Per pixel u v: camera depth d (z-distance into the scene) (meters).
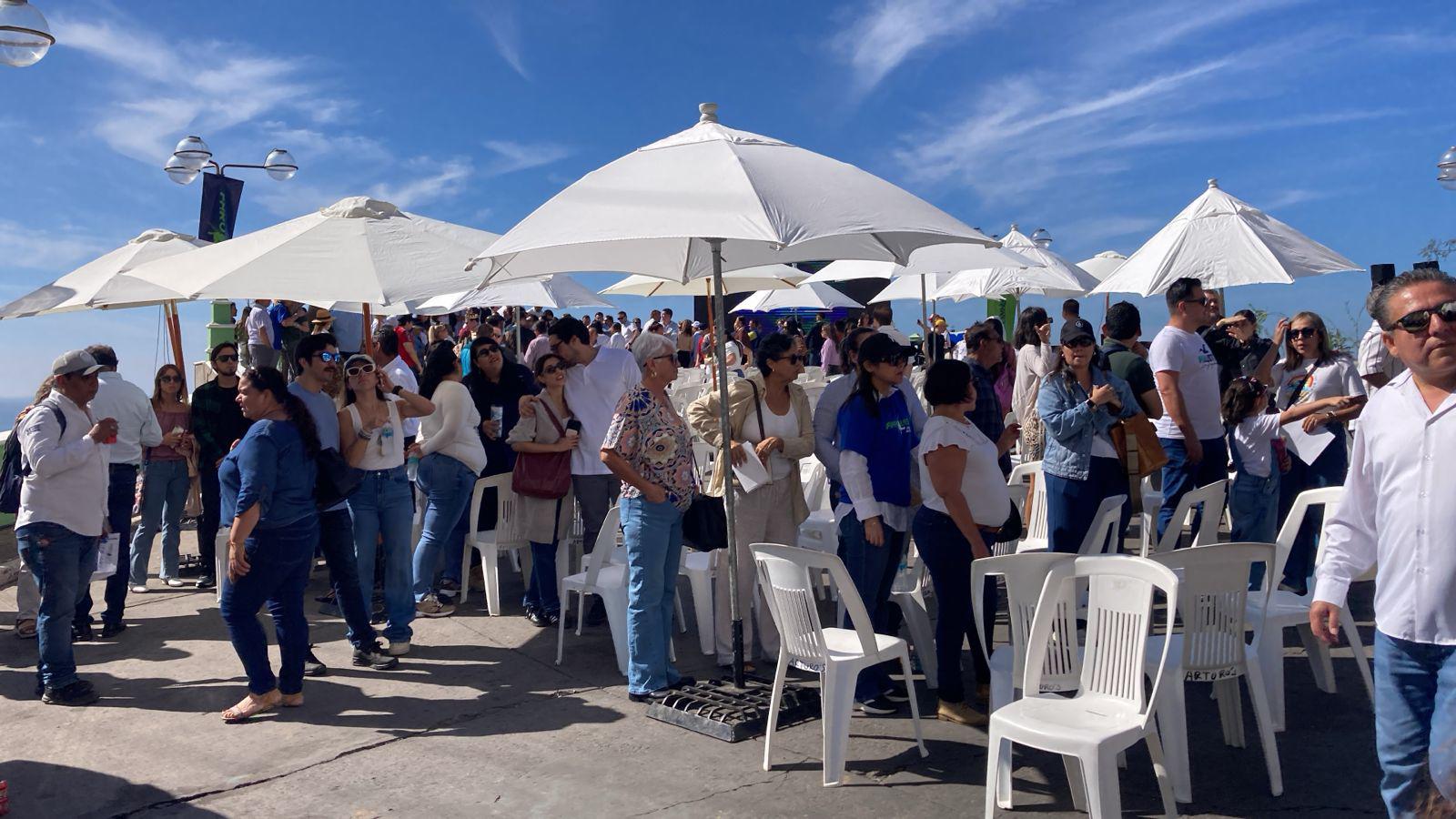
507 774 4.45
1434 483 2.77
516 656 6.12
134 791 4.37
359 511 5.96
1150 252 6.98
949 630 4.84
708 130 4.89
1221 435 6.33
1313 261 6.70
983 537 4.84
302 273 6.01
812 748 4.66
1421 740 2.88
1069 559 3.97
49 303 7.40
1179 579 3.96
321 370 5.75
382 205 6.92
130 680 5.82
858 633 4.33
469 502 7.25
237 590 5.09
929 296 10.04
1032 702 3.85
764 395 5.64
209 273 6.15
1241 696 5.09
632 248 5.77
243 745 4.84
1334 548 3.13
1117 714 3.70
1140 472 5.40
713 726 4.82
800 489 5.75
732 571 5.31
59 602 5.43
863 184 4.59
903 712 5.07
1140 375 6.10
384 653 6.02
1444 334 2.70
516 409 7.65
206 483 7.83
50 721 5.20
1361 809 3.88
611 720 5.06
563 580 5.97
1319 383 6.47
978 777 4.29
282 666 5.30
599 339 22.92
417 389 8.10
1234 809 3.93
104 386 6.61
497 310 24.72
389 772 4.51
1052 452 5.50
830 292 12.40
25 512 5.39
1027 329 8.91
